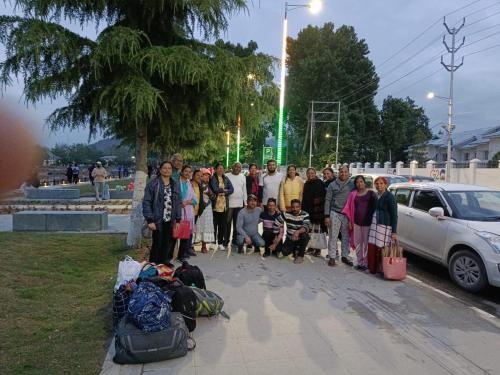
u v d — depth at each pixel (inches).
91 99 307.7
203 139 421.1
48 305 209.6
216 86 293.7
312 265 304.5
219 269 285.4
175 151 498.0
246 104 310.0
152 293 158.9
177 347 153.8
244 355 158.7
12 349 159.8
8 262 281.4
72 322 188.7
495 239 256.5
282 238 329.1
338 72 2305.6
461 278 272.8
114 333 170.9
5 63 257.6
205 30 323.0
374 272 281.4
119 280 188.7
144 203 259.1
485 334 185.5
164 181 267.6
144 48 278.1
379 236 277.4
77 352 157.9
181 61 268.5
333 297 231.3
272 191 350.9
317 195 333.4
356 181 298.7
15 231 430.3
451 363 157.6
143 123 321.4
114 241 373.1
